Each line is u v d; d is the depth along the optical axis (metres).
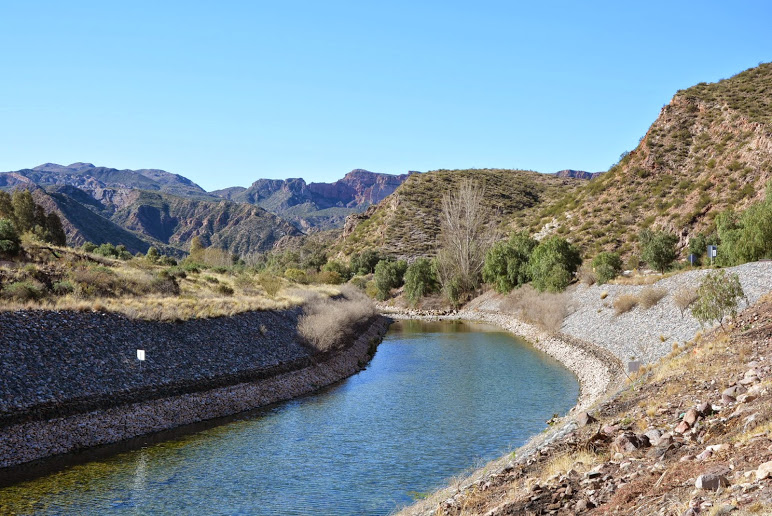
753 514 6.85
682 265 58.66
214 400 29.97
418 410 30.14
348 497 18.62
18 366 24.61
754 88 94.38
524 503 10.79
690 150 90.19
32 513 17.47
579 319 51.25
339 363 42.66
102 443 24.08
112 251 75.12
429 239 135.12
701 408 12.41
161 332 32.84
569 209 100.62
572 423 18.11
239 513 17.52
